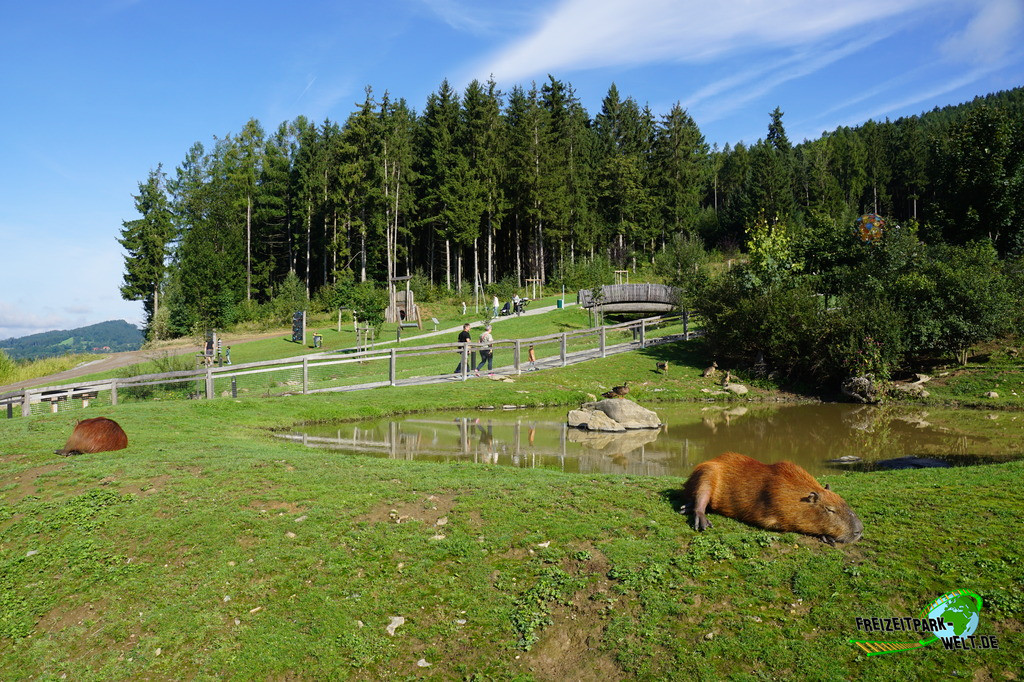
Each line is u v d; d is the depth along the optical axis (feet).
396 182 199.62
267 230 234.79
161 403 55.26
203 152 241.96
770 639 16.11
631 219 251.19
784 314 77.77
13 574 23.25
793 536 19.99
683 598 17.80
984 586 16.84
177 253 216.33
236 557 22.40
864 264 84.64
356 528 23.63
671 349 94.38
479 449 42.91
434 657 17.53
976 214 119.85
